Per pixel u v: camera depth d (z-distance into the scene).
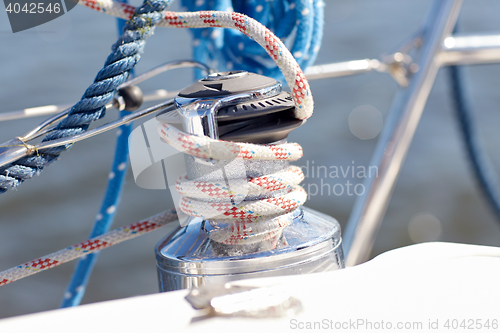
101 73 0.81
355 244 1.72
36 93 7.12
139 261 4.29
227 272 0.75
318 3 1.12
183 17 0.82
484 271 0.75
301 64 1.16
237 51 1.20
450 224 4.63
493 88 7.27
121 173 1.16
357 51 8.63
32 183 5.43
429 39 1.77
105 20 9.84
